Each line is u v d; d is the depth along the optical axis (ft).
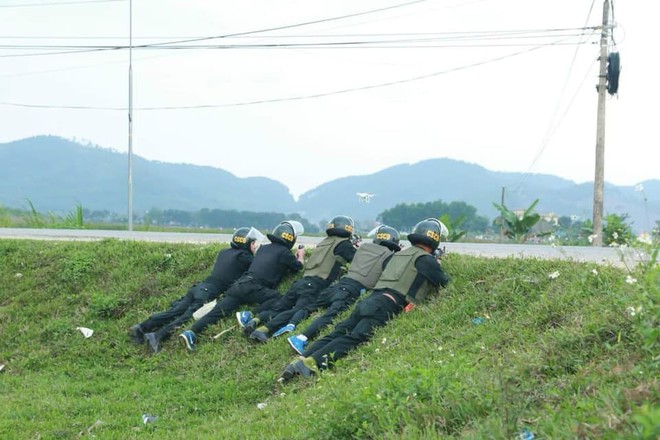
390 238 37.68
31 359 38.45
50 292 45.34
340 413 21.31
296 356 32.73
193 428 27.25
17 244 51.75
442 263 35.78
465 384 20.54
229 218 451.53
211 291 39.93
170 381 33.86
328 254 38.24
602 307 24.91
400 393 20.95
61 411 30.37
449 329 29.58
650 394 17.01
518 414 17.70
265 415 26.27
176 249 47.21
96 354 38.40
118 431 27.68
